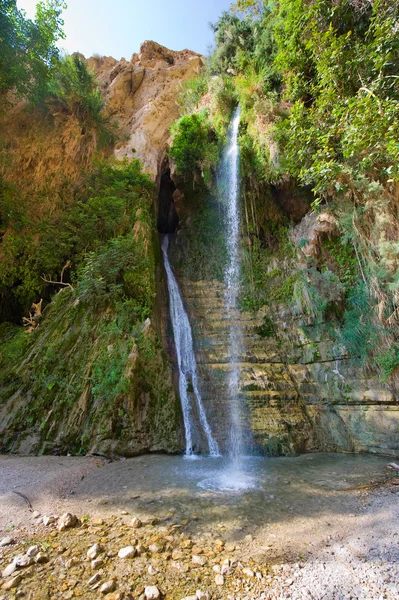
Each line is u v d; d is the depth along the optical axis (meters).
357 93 5.75
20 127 11.88
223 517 3.33
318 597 2.16
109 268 7.93
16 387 6.81
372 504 3.60
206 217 11.82
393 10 5.25
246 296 9.66
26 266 9.24
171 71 16.38
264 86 9.89
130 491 4.02
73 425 5.95
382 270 6.13
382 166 6.09
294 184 8.98
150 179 12.19
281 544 2.82
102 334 7.02
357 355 6.68
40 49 11.90
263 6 10.50
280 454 6.11
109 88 16.30
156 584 2.30
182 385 7.23
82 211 10.01
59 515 3.33
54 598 2.14
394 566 2.47
